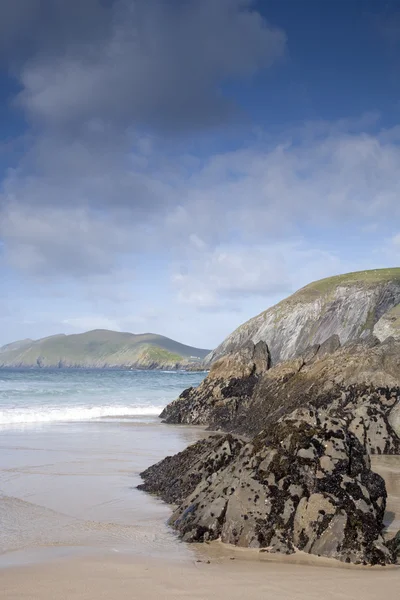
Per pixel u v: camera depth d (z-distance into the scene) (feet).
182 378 307.78
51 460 55.77
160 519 33.83
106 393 157.79
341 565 23.75
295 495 27.78
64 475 48.08
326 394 79.97
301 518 26.63
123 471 50.49
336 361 87.30
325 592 19.79
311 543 25.61
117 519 33.76
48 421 99.19
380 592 19.81
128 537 29.43
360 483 28.53
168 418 103.86
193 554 25.85
